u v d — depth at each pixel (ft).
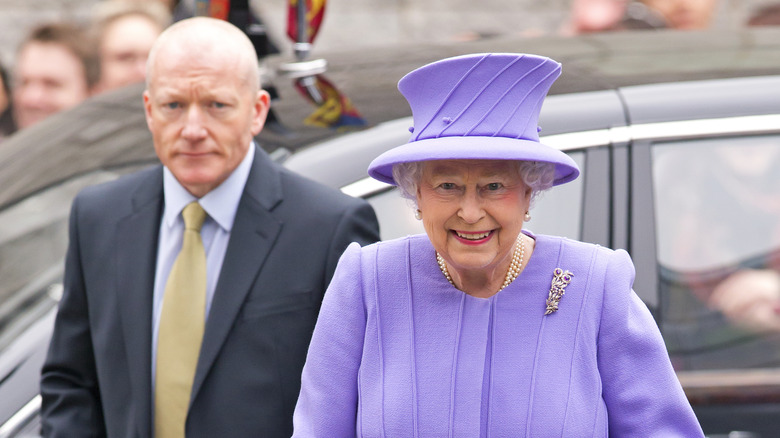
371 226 31.45
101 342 31.27
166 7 68.69
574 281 25.75
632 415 25.35
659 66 38.96
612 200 34.35
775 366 34.22
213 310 30.22
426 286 26.23
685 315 34.32
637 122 35.01
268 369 30.04
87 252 31.96
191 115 29.78
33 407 32.12
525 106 24.22
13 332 34.06
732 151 35.01
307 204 31.14
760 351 34.30
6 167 41.45
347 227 30.73
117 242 31.65
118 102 43.83
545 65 24.04
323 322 26.78
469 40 45.91
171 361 30.40
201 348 30.07
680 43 42.45
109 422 31.12
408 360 25.62
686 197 34.76
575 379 25.03
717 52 40.63
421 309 26.08
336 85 39.24
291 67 41.37
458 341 25.53
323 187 31.73
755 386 33.96
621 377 25.45
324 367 26.45
